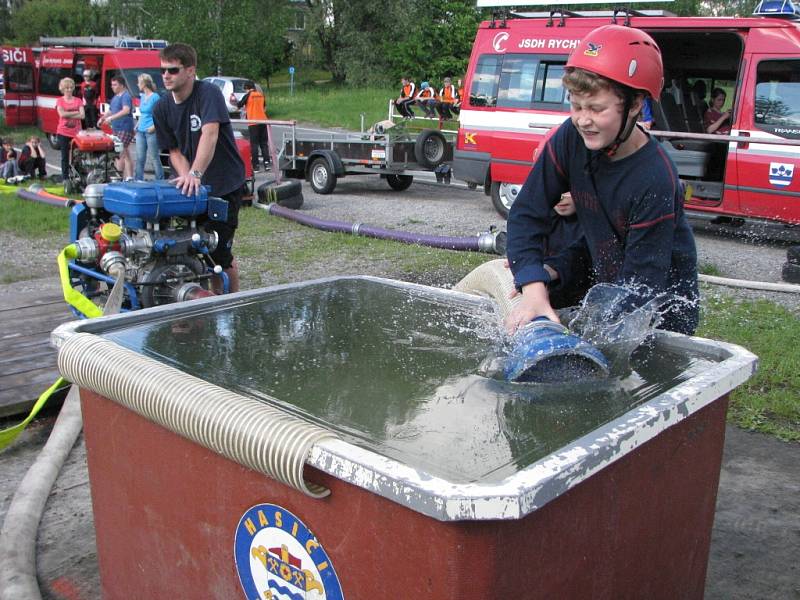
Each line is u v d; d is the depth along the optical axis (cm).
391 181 1225
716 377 171
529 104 916
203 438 151
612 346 197
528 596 135
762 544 278
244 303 248
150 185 406
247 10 3634
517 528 128
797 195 778
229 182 454
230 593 166
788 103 777
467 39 3269
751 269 707
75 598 241
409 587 131
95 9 4441
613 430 141
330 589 144
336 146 1166
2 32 4888
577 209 217
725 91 929
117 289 370
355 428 150
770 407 390
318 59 4006
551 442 144
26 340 432
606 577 156
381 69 3547
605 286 209
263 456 139
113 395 174
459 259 703
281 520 150
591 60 179
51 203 1029
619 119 183
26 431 363
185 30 3553
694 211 861
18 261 721
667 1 851
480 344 206
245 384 175
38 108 1944
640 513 161
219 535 165
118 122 1100
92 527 279
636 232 201
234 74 3662
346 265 689
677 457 170
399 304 249
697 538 189
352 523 137
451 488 119
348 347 203
